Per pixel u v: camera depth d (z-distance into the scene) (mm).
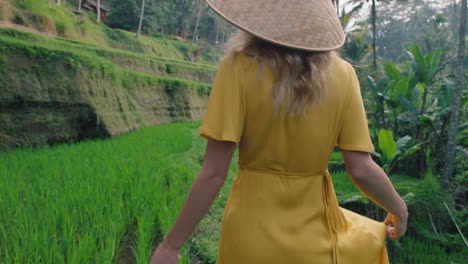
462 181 5688
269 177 924
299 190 925
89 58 10656
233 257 930
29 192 3900
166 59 28250
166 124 16828
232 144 864
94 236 2822
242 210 937
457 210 5242
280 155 903
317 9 861
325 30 859
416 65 6828
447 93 6074
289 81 837
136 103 15797
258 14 835
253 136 896
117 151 7387
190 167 6258
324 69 869
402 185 5469
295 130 870
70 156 6523
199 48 44750
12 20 20922
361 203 4840
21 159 6105
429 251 4465
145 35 41312
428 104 6816
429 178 5184
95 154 6793
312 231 929
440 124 6516
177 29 51688
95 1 40844
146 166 5492
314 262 905
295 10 840
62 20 24406
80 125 9695
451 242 4508
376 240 1037
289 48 854
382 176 914
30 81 8812
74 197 3615
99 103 10594
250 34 875
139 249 2555
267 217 911
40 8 23125
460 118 6711
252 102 862
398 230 1012
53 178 4719
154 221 3395
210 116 874
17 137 8273
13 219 3092
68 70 9789
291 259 893
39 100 8812
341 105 904
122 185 4242
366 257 1001
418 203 4902
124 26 39062
